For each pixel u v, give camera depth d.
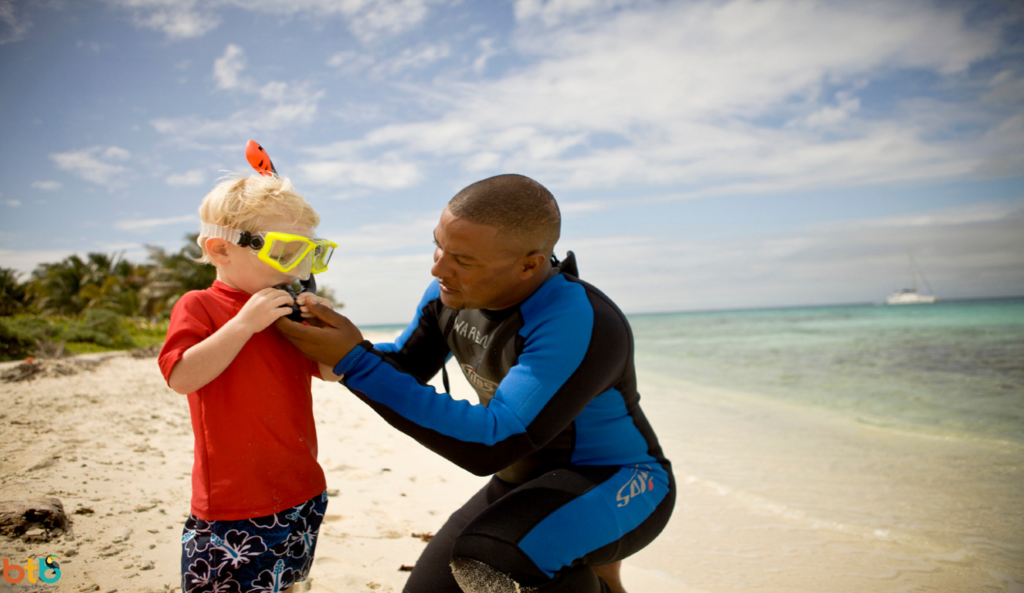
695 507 4.02
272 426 1.56
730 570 2.99
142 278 37.56
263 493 1.52
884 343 22.31
